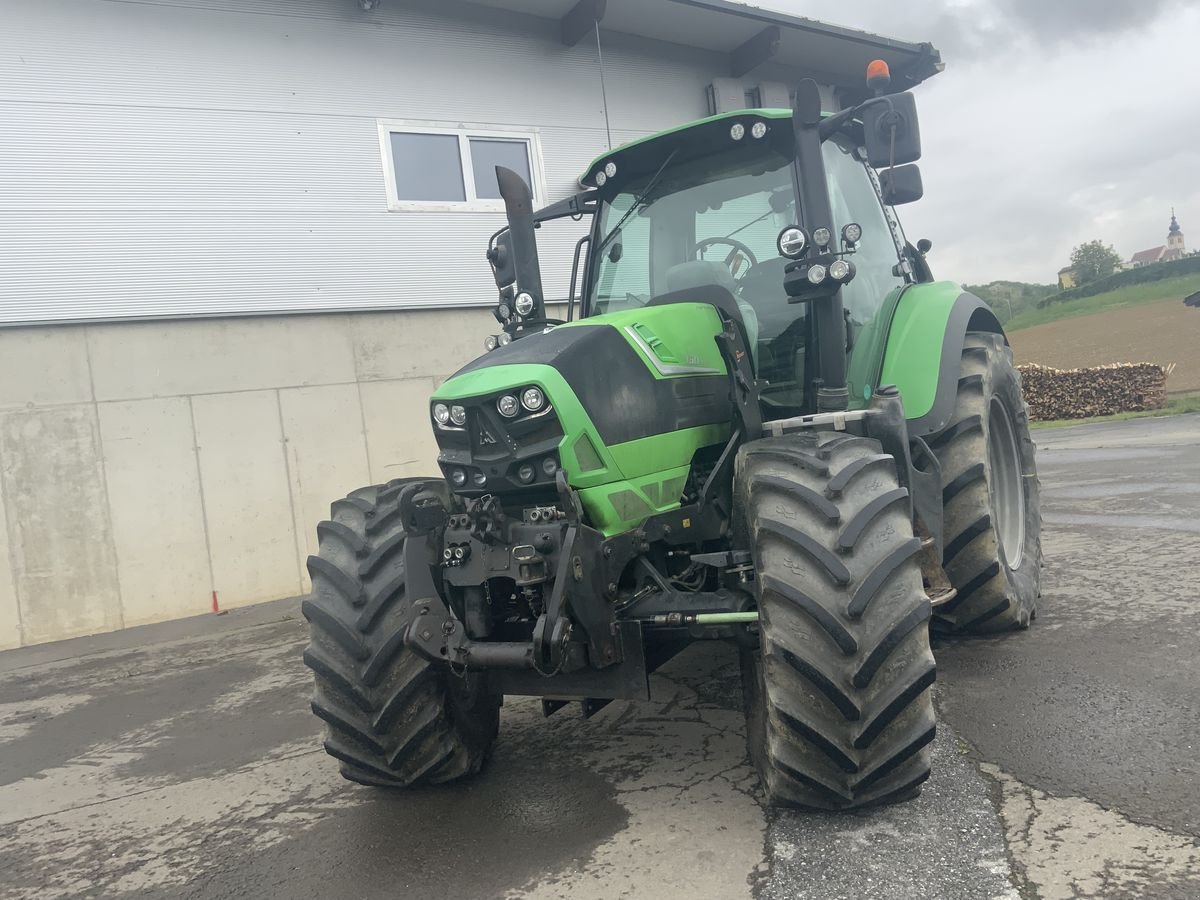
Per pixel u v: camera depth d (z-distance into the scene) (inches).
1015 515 179.9
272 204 321.1
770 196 143.1
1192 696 127.3
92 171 293.6
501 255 147.9
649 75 413.7
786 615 99.0
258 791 140.0
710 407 125.7
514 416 104.8
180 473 302.0
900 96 121.6
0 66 283.0
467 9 365.7
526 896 95.8
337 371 329.7
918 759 102.1
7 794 154.6
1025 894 85.4
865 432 122.2
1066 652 151.9
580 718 151.1
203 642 267.0
